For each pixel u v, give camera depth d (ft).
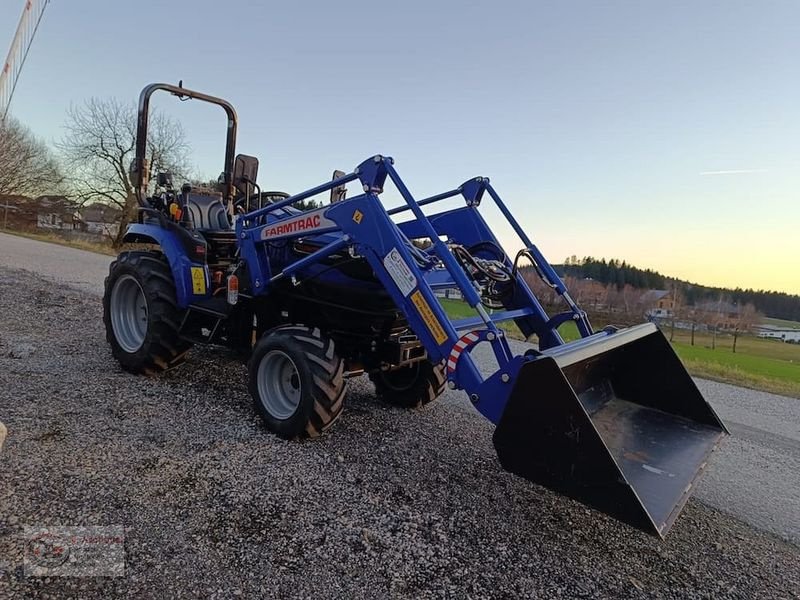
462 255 11.73
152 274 15.40
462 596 7.60
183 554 7.70
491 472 11.85
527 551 8.95
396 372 16.14
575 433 8.30
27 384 13.80
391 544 8.62
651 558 9.22
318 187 12.46
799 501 12.33
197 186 17.95
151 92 16.51
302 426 11.82
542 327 13.06
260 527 8.60
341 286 13.37
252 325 14.80
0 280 30.30
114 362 16.90
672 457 10.27
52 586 6.73
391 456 12.10
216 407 13.76
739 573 9.09
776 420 19.60
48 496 8.64
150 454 10.59
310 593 7.26
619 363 12.69
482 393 9.82
